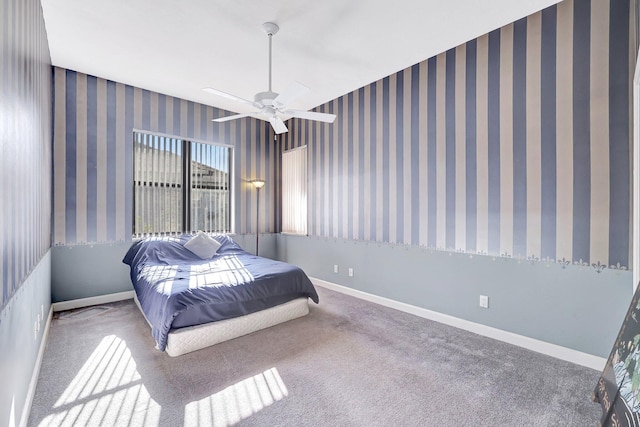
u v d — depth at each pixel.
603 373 1.81
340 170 4.26
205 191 4.65
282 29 2.67
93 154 3.66
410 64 3.30
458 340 2.71
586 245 2.27
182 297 2.44
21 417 1.60
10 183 1.41
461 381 2.07
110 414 1.73
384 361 2.33
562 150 2.37
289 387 2.00
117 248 3.84
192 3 2.33
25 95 1.79
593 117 2.23
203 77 3.64
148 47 2.98
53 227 3.41
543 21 2.45
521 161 2.58
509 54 2.64
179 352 2.39
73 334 2.79
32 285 2.00
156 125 4.12
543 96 2.46
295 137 5.06
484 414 1.76
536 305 2.51
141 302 2.94
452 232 3.04
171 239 3.97
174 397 1.89
